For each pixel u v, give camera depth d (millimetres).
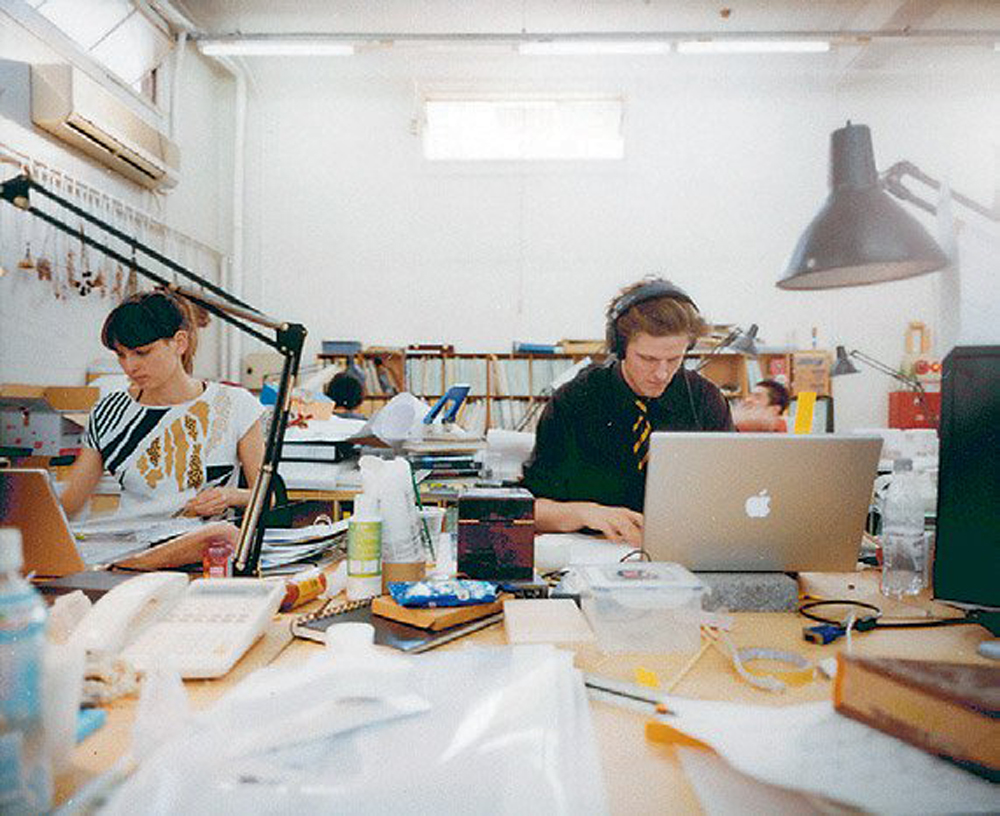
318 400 2902
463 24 5184
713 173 5473
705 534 1128
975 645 929
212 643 814
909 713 537
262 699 669
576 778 554
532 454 2078
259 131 5543
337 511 2322
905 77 5398
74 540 1101
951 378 967
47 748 554
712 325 4844
